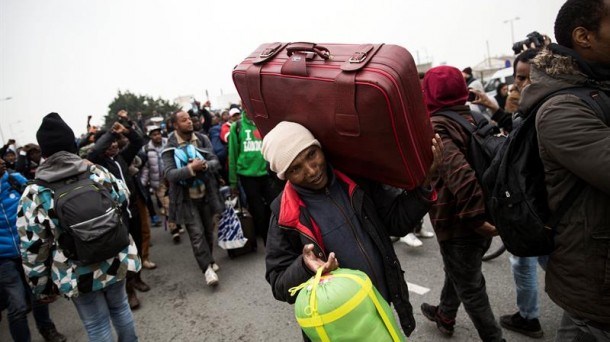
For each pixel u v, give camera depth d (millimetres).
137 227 4184
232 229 4406
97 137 4180
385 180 1369
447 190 1940
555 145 1178
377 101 1061
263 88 1380
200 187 3977
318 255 1361
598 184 1102
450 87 1977
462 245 1969
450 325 2516
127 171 4105
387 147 1182
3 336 3803
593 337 1315
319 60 1235
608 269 1164
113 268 2291
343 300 1114
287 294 1383
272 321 3191
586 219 1188
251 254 4824
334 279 1177
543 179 1331
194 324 3344
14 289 2906
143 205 4816
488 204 1530
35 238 2152
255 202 4625
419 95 1195
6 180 2961
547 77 1278
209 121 8602
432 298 3096
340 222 1398
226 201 4500
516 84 2383
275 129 1319
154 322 3482
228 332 3131
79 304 2297
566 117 1163
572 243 1226
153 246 5859
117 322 2457
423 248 4125
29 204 2148
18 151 6688
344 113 1151
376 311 1174
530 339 2402
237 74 1480
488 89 12805
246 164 4484
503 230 1423
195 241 3965
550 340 2363
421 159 1261
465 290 2021
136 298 3824
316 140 1313
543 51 1329
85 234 2088
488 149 1821
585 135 1119
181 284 4258
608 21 1174
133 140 4293
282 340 2904
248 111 1595
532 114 1314
